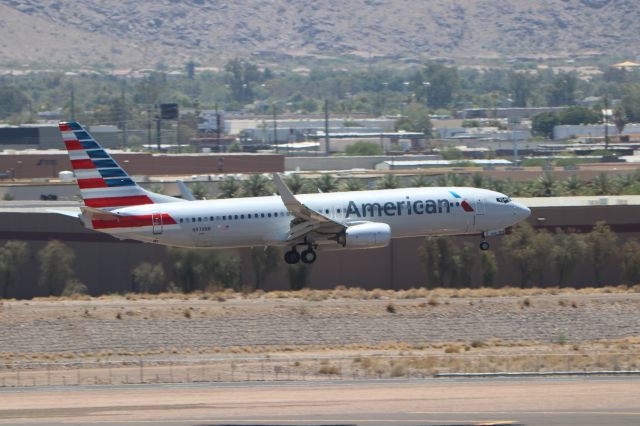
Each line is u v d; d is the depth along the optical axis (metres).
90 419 173.00
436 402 183.38
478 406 179.88
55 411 179.88
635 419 169.62
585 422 167.88
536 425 166.12
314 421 169.75
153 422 170.00
